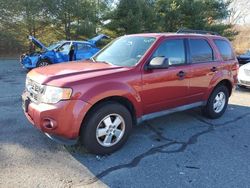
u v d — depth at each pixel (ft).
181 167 11.99
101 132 12.64
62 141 11.95
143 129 16.35
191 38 16.67
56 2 68.13
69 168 11.62
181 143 14.52
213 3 81.92
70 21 72.38
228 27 84.12
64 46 42.68
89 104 11.75
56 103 11.44
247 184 10.82
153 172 11.50
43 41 74.23
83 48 43.39
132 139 14.82
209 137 15.48
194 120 18.37
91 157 12.61
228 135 15.89
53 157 12.50
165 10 76.79
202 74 16.90
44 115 11.56
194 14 78.13
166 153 13.28
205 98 17.76
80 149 13.28
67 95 11.40
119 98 13.09
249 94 27.68
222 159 12.84
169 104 15.42
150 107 14.46
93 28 71.51
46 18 69.62
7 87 27.66
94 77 12.21
